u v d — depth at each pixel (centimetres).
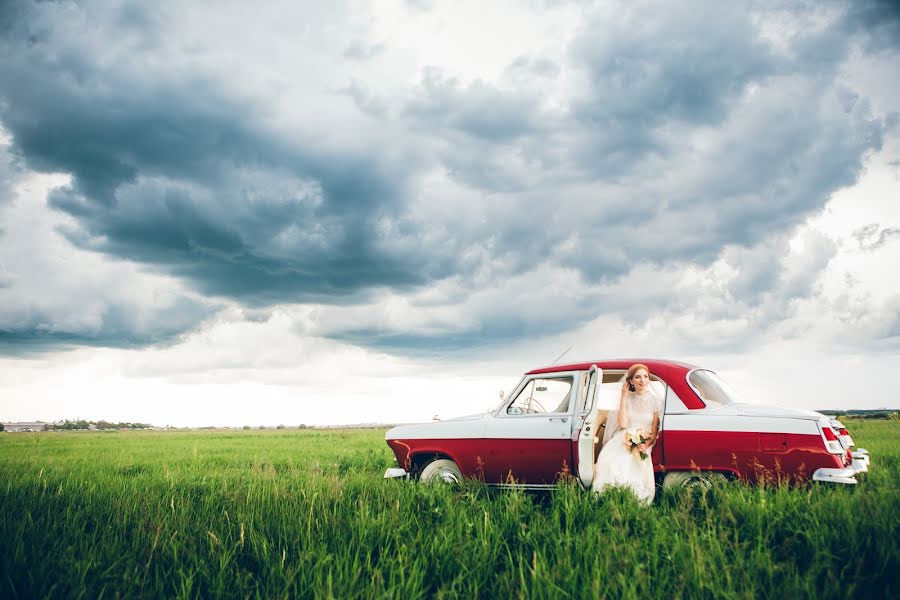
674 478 554
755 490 479
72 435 4672
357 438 2730
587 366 647
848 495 455
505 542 391
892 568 324
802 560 359
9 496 615
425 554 372
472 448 677
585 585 299
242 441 2670
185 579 341
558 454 621
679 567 331
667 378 590
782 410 548
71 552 401
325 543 390
